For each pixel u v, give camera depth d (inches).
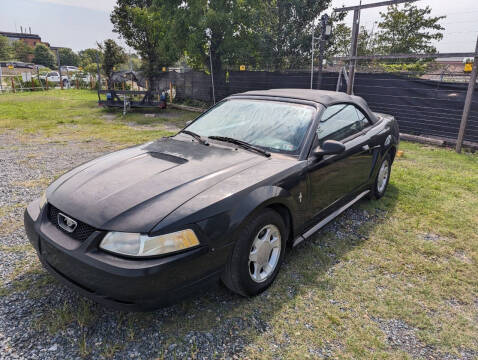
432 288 109.8
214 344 84.4
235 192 92.2
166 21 658.2
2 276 109.4
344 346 85.2
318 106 131.1
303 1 690.8
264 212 98.0
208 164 106.7
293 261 121.7
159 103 578.6
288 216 111.2
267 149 119.8
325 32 439.5
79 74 1278.3
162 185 93.0
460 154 294.5
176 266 78.6
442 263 124.2
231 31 619.2
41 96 842.8
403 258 126.4
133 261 76.7
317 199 123.3
